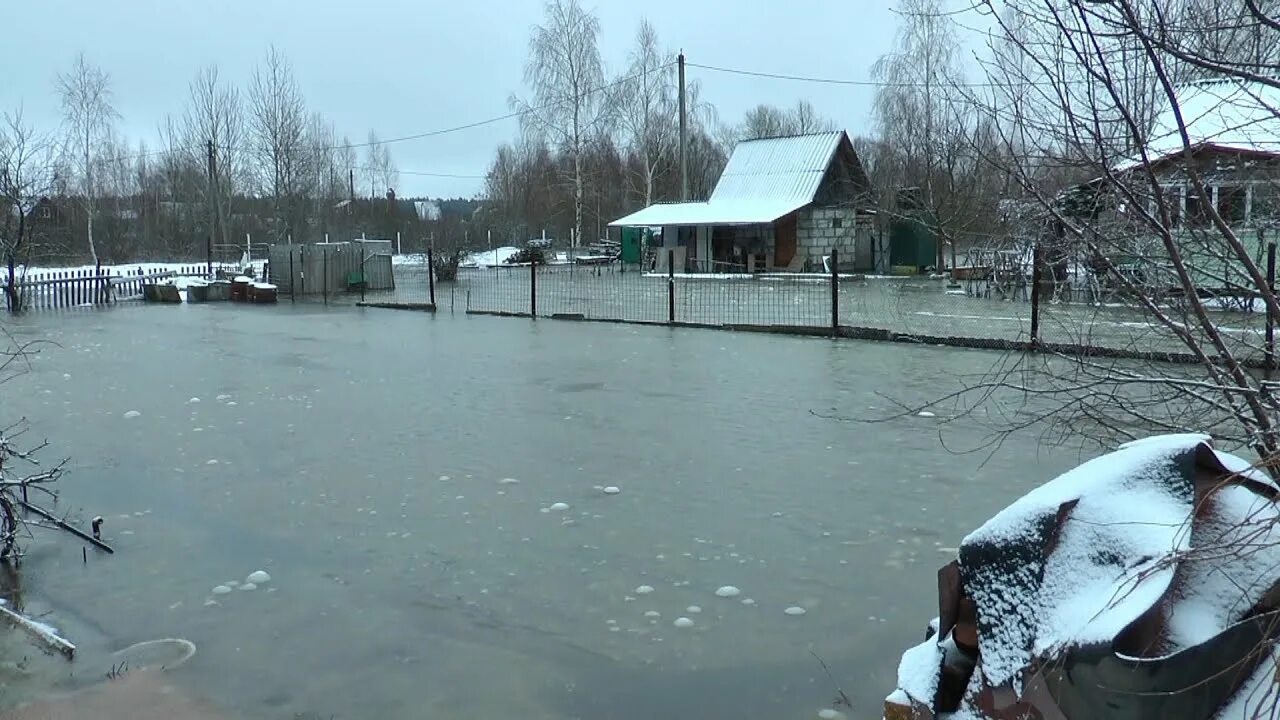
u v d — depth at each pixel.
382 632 4.64
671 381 11.46
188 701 4.00
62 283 25.11
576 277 33.53
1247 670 2.38
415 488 7.02
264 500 6.79
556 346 14.98
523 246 52.94
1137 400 4.53
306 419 9.54
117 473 7.57
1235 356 3.71
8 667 4.34
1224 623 2.40
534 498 6.73
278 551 5.77
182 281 30.30
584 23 45.91
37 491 7.05
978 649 2.78
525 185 54.25
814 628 4.60
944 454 7.76
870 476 7.14
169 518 6.43
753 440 8.34
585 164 46.72
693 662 4.28
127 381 12.09
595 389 11.00
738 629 4.60
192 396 10.93
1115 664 2.29
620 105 46.62
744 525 6.09
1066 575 2.54
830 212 35.53
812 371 11.98
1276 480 2.97
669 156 47.09
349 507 6.59
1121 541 2.51
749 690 4.03
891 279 31.02
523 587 5.15
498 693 4.03
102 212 48.59
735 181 37.34
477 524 6.19
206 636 4.63
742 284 28.95
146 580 5.35
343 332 17.69
